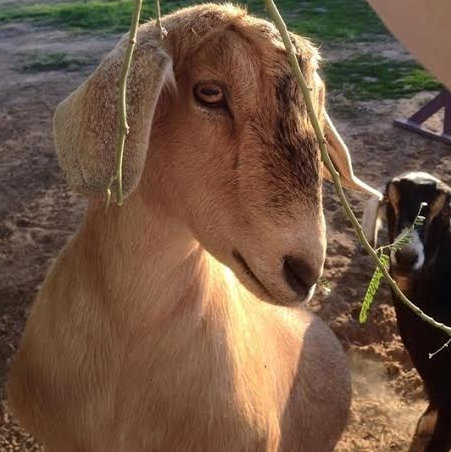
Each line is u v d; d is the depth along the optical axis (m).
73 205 2.09
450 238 1.27
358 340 1.55
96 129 0.62
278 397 0.87
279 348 0.89
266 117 0.62
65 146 0.64
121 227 0.73
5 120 2.70
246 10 0.68
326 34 3.50
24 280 1.74
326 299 1.63
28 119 2.71
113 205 0.73
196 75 0.64
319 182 0.63
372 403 1.41
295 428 0.93
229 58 0.62
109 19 3.91
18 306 1.65
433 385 1.29
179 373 0.75
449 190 1.31
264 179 0.62
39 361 0.81
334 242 1.84
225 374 0.76
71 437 0.82
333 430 1.04
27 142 2.51
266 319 0.88
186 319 0.74
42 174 2.27
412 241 1.25
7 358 1.50
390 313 1.59
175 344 0.75
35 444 1.30
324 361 1.02
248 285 0.67
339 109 2.68
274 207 0.62
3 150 2.46
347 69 3.06
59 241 1.91
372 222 1.37
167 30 0.65
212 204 0.66
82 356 0.77
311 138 0.62
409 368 1.49
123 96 0.53
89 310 0.76
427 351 1.28
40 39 3.69
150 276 0.73
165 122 0.66
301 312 1.03
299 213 0.62
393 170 2.26
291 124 0.62
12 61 3.39
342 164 0.76
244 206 0.64
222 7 0.66
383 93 2.82
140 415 0.77
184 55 0.64
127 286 0.74
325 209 1.99
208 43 0.63
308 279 0.63
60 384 0.79
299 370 0.94
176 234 0.72
